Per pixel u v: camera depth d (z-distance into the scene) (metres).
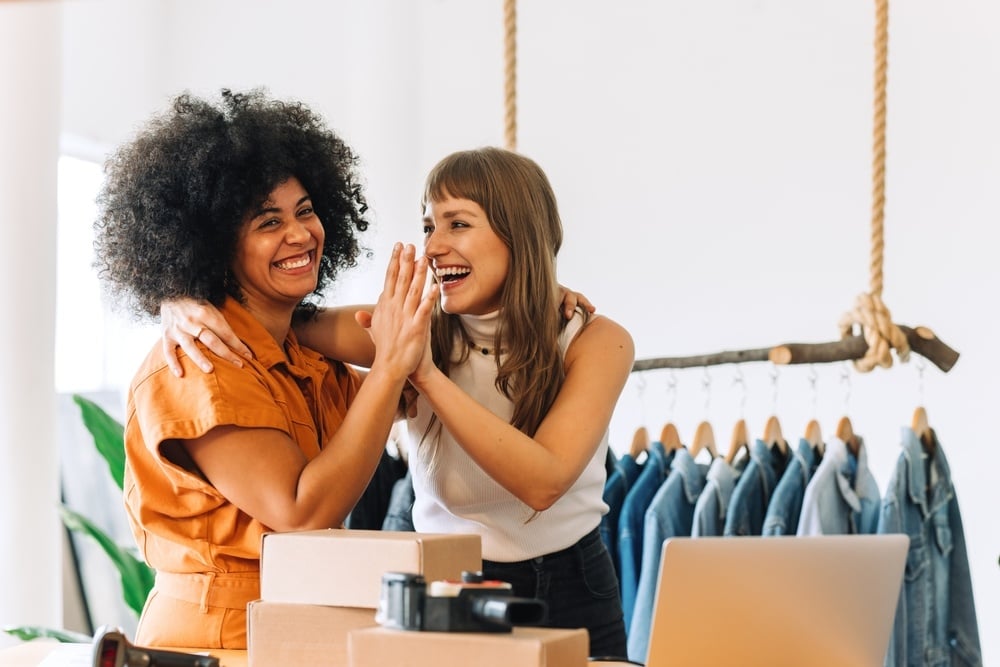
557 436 1.98
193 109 2.04
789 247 3.87
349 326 2.20
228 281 2.01
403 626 1.41
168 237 1.94
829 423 3.77
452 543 1.57
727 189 3.97
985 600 3.55
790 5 3.91
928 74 3.70
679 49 4.06
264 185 1.96
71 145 4.27
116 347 4.44
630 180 4.10
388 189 4.34
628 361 2.12
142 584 3.20
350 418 1.83
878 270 2.64
